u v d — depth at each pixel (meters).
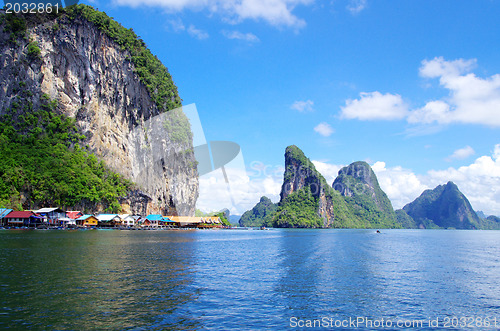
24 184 88.12
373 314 16.69
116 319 14.12
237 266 29.56
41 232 68.44
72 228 88.12
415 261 37.16
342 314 16.47
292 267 30.05
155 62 131.00
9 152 93.44
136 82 119.81
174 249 41.41
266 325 14.53
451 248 59.66
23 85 106.44
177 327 13.61
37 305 15.45
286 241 68.38
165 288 19.48
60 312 14.63
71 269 24.00
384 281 24.66
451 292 21.81
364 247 55.44
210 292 19.28
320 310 16.91
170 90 127.62
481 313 17.36
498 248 62.91
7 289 18.03
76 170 100.25
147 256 33.00
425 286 23.41
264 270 27.88
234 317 15.27
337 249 50.28
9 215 79.81
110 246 41.75
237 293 19.39
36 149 100.25
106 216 97.69
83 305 15.67
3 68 105.25
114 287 19.17
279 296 19.20
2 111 103.50
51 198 91.69
